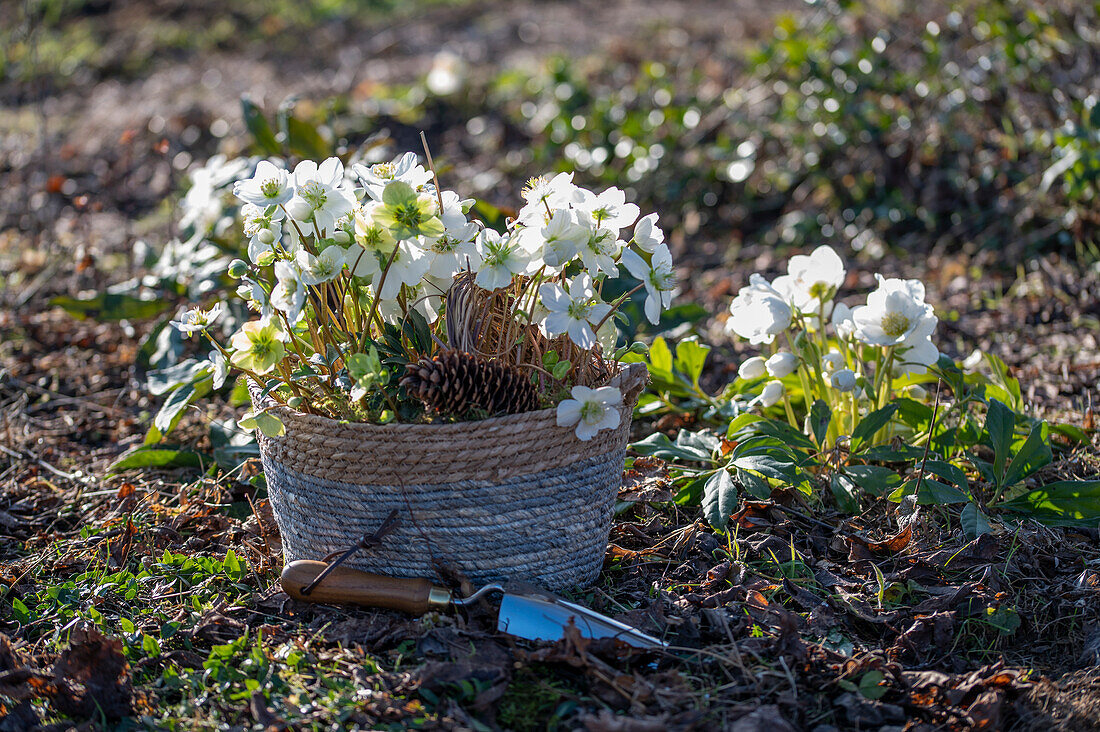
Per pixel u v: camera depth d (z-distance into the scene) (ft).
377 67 19.13
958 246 9.86
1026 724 5.38
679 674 5.48
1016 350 7.69
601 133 12.25
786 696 5.43
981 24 10.19
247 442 6.81
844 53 11.09
